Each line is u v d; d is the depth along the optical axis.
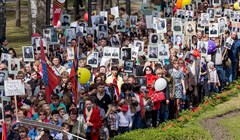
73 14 67.50
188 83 31.62
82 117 22.64
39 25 40.31
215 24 35.78
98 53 30.30
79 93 24.72
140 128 27.34
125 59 29.97
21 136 20.48
